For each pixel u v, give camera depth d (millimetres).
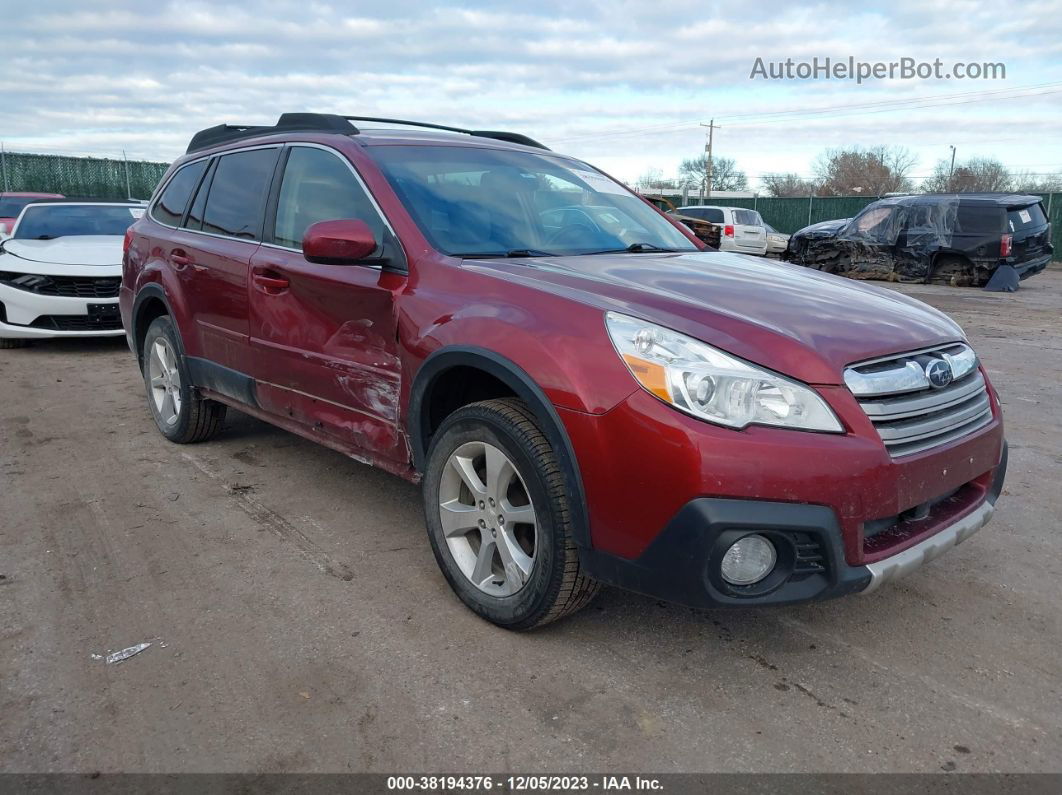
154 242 5012
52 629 2898
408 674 2646
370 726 2396
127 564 3412
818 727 2410
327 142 3822
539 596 2689
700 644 2850
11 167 29781
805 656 2785
